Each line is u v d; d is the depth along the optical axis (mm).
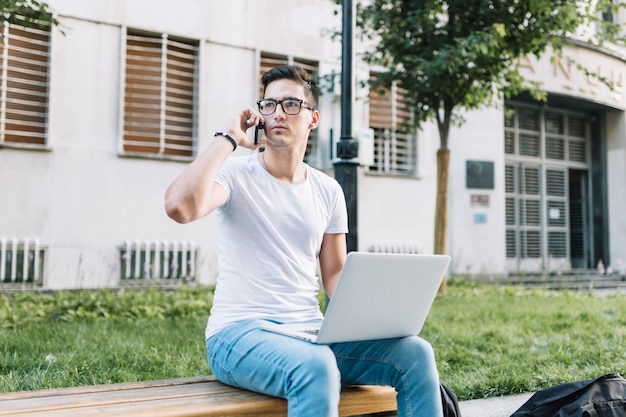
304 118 2420
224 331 2271
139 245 8742
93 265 8594
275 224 2359
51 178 8359
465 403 3303
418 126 8914
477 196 11977
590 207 14914
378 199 10867
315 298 2443
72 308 6168
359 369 2328
